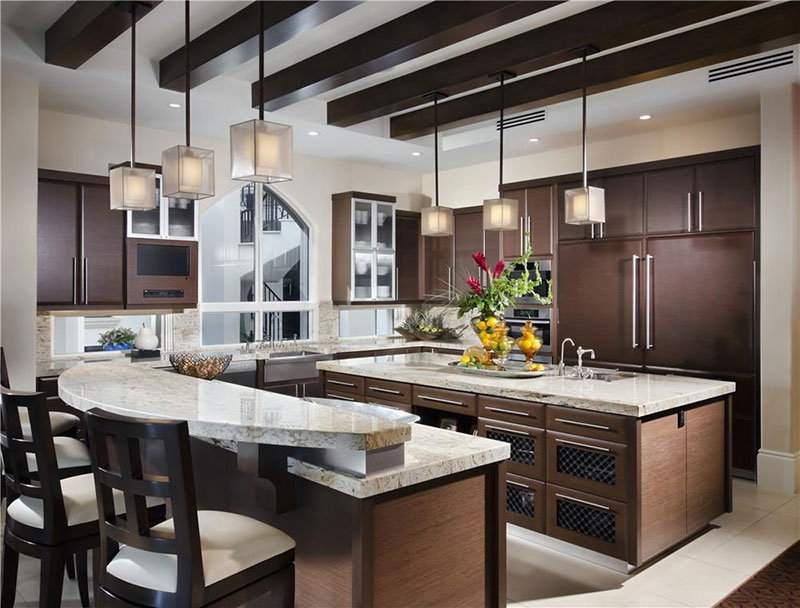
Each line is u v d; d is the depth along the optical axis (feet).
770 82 13.93
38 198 14.35
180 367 10.32
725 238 15.24
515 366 13.37
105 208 15.33
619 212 17.20
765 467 14.44
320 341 21.27
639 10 10.90
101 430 5.44
